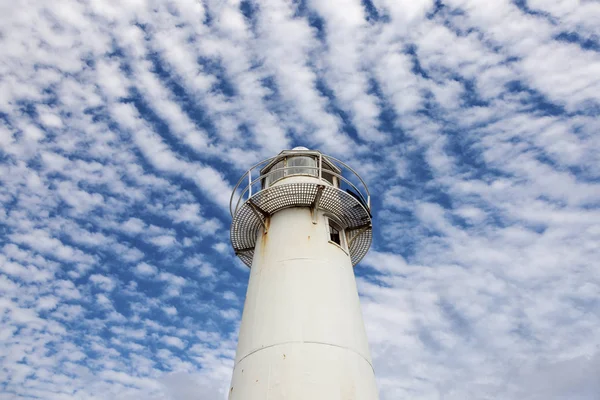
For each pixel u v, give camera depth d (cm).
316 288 1516
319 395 1229
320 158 2067
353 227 1933
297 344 1340
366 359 1404
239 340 1491
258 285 1603
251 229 1961
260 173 2231
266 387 1264
